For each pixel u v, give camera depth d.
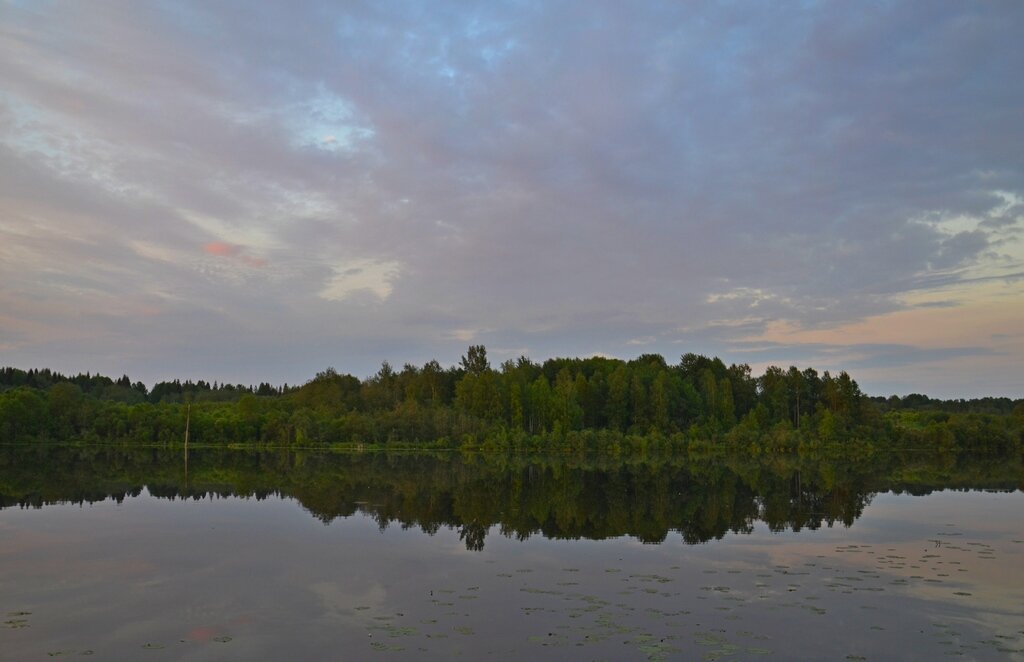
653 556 30.31
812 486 63.00
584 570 27.45
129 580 25.55
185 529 36.53
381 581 25.52
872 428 133.88
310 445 134.50
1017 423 134.75
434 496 52.22
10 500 47.69
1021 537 35.66
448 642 18.81
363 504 47.16
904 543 33.84
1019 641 19.39
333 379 176.38
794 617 21.34
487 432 129.38
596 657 17.77
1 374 196.75
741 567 28.19
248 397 147.88
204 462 89.94
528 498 51.41
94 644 18.58
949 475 77.62
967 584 25.61
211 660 17.50
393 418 137.12
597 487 60.28
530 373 167.50
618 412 142.00
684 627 20.23
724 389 146.62
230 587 24.59
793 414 150.25
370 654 17.89
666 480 67.94
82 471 71.62
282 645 18.55
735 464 95.62
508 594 23.69
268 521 39.34
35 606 22.14
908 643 19.19
